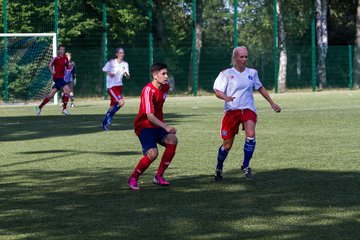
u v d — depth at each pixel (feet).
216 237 22.17
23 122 73.26
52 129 64.59
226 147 33.71
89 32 131.34
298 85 149.48
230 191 30.66
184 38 147.54
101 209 27.02
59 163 41.24
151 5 135.64
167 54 140.46
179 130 60.34
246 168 34.04
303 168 37.14
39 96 123.54
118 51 63.93
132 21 135.13
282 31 149.69
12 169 39.06
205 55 141.08
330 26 181.78
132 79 135.54
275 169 36.96
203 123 67.92
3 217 25.81
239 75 34.37
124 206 27.58
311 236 22.13
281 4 151.84
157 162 41.06
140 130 32.22
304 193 29.73
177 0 148.15
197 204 27.73
